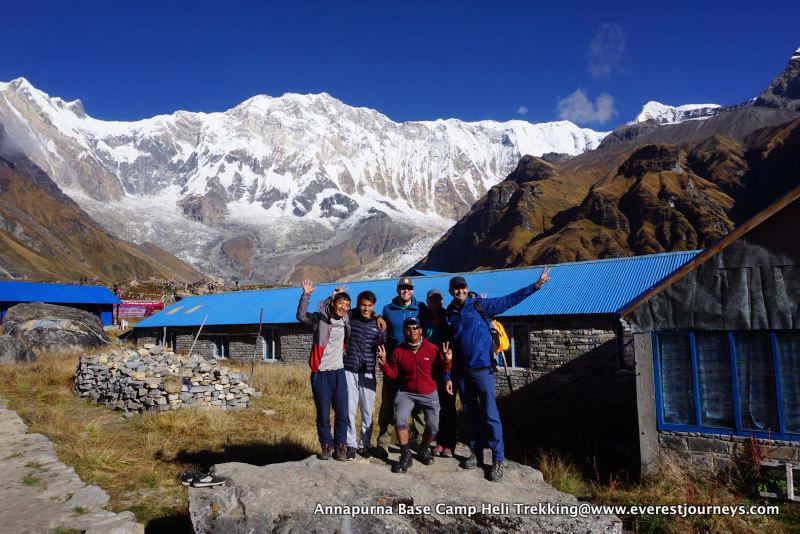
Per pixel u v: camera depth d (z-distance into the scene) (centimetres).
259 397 1758
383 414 724
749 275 930
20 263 18625
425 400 637
